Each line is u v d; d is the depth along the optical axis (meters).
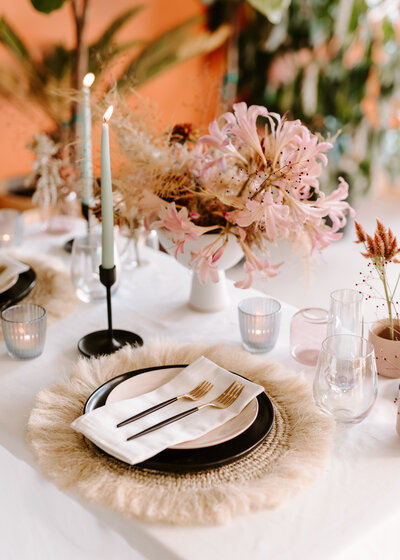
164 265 1.54
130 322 1.26
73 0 2.63
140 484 0.79
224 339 1.20
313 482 0.82
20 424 0.94
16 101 3.08
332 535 0.74
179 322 1.26
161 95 3.60
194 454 0.83
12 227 1.56
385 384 1.05
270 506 0.77
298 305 2.54
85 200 1.39
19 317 1.13
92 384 1.00
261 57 3.36
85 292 1.31
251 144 1.05
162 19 3.54
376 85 3.38
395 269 2.78
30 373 1.08
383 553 0.78
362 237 1.01
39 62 3.11
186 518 0.75
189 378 0.98
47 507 0.80
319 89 3.29
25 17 3.02
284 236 1.08
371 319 2.10
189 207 1.15
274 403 0.97
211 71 3.74
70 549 0.79
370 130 3.41
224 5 3.56
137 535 0.75
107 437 0.84
